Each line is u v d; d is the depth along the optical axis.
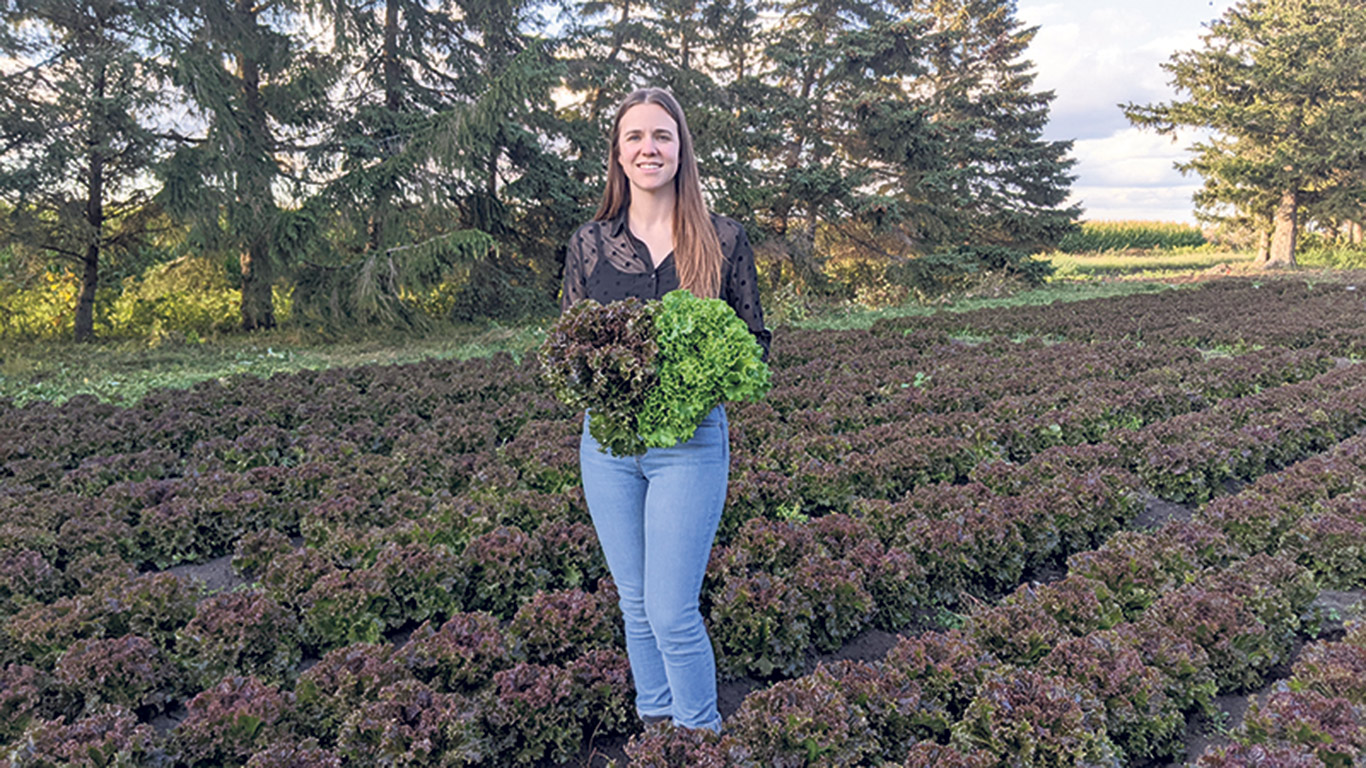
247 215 14.77
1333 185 31.20
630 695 3.32
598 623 3.72
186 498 5.38
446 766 2.93
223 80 14.45
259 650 3.73
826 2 26.67
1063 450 6.41
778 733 2.82
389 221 16.08
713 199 22.34
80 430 7.55
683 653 2.47
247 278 17.16
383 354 13.98
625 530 2.46
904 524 5.08
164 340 15.52
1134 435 6.85
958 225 28.81
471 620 3.65
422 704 3.08
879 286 27.28
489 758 3.12
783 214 25.47
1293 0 33.03
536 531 4.87
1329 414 7.77
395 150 16.59
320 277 16.45
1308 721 2.89
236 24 15.30
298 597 4.10
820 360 10.96
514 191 18.38
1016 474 6.00
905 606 4.36
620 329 2.20
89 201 15.20
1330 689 3.19
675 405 2.10
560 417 8.29
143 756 2.89
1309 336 13.26
